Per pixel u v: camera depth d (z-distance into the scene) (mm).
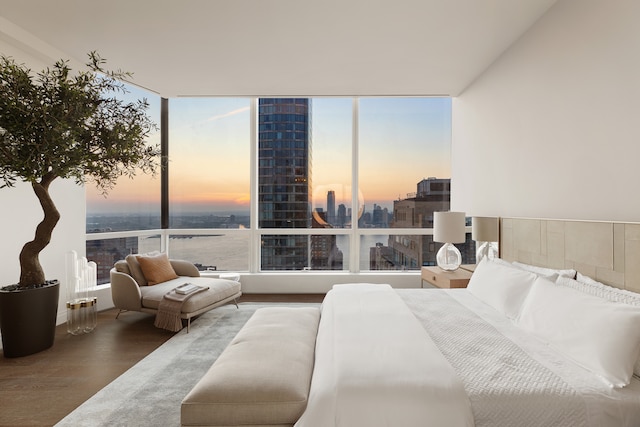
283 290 5113
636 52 2068
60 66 2898
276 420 1508
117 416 2102
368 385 1469
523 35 3209
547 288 2164
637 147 2072
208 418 1512
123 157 3074
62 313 3838
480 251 3916
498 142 3699
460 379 1533
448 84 4461
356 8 2793
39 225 3055
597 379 1571
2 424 2035
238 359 1814
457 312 2531
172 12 2854
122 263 3961
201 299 3648
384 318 2262
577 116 2539
